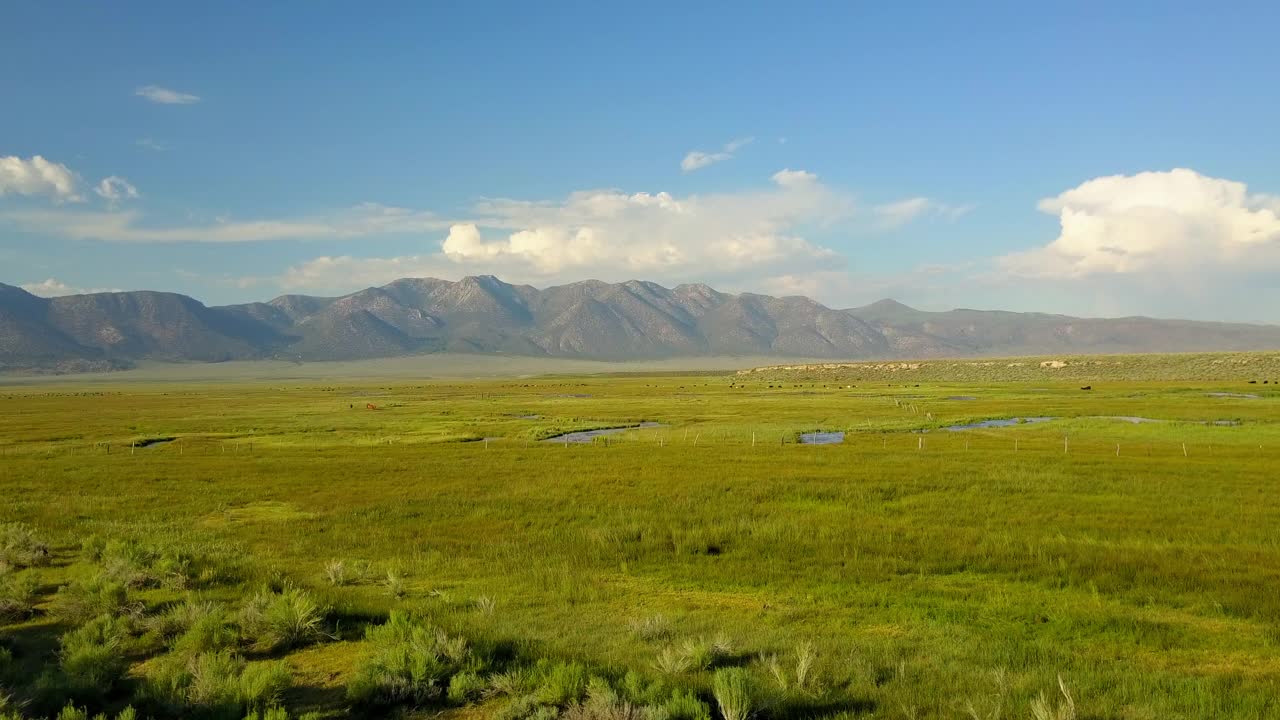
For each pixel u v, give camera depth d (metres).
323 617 13.77
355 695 10.13
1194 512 27.47
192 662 11.05
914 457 45.50
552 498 32.62
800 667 10.87
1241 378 163.50
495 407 111.19
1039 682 11.14
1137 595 16.95
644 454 49.44
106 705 10.23
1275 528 24.48
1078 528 24.98
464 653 11.61
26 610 14.91
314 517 28.77
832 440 61.88
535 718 9.41
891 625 14.86
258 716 9.33
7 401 152.38
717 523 26.58
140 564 18.47
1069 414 79.38
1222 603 16.12
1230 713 10.05
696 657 11.66
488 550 22.64
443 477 39.78
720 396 137.50
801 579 18.91
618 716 9.22
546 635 13.59
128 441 65.19
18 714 9.40
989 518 26.80
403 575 19.33
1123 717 9.84
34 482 38.50
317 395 177.38
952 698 10.48
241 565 19.75
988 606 16.19
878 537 23.75
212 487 36.47
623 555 21.83
